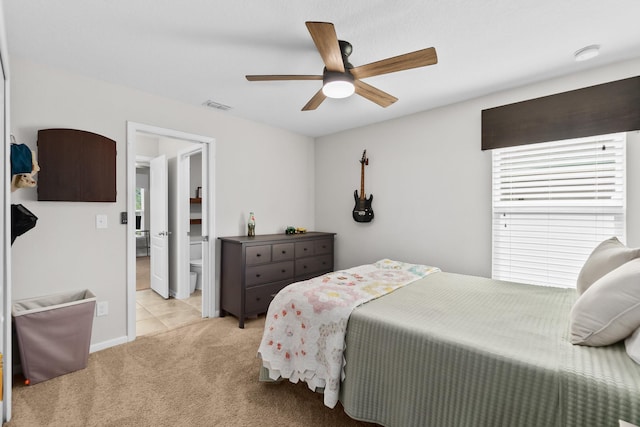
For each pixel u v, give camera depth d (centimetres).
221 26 182
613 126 223
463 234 302
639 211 218
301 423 170
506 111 271
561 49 206
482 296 199
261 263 322
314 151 448
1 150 159
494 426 119
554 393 108
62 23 178
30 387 198
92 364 229
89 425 165
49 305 226
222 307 338
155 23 179
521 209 270
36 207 223
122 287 265
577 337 128
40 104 224
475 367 125
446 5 162
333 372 162
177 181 404
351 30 185
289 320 190
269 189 389
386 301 187
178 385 204
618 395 98
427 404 136
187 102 306
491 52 210
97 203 251
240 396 193
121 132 264
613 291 123
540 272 262
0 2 139
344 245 409
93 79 249
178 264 403
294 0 159
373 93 220
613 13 168
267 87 269
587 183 239
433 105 311
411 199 339
